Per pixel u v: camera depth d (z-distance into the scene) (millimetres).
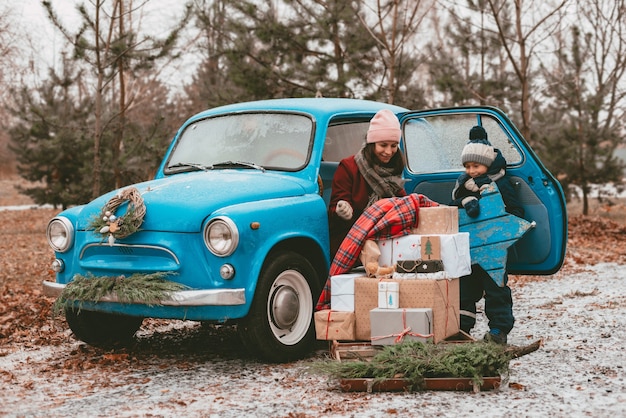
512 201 5105
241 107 6012
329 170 5902
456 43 16234
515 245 5422
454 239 4605
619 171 18875
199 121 6113
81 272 5105
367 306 4559
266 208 4805
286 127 5652
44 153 19422
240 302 4543
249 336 4738
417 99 14539
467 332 5055
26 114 18312
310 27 14695
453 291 4660
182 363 4969
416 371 4000
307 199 5148
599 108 18328
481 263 4902
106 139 17594
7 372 4738
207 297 4492
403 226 4688
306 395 4047
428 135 5852
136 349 5508
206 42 15898
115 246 4895
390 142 5129
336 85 13930
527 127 12633
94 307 4969
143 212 4785
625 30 19672
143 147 16344
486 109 5527
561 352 5098
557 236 5324
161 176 5852
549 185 5336
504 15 16422
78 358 5203
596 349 5172
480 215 4949
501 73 16219
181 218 4695
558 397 3930
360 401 3885
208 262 4641
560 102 19156
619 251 12461
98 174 12703
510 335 5770
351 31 14180
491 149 5062
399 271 4508
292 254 4945
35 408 3891
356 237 4734
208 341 5801
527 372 4527
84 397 4109
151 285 4602
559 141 18719
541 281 9086
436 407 3748
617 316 6453
